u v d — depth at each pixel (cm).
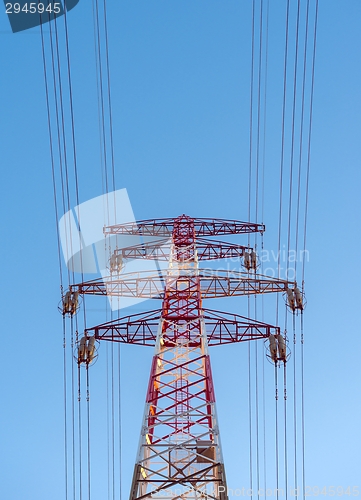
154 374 3064
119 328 3838
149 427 2650
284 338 3841
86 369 3759
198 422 3012
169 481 2355
